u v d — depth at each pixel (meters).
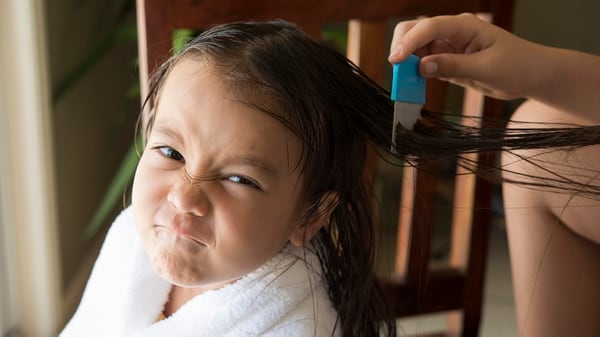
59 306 1.32
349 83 0.60
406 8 0.79
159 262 0.57
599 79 0.64
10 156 1.18
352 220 0.67
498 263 1.49
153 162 0.57
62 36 1.32
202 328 0.63
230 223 0.54
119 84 1.72
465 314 0.94
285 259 0.64
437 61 0.58
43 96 1.17
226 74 0.54
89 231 1.35
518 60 0.62
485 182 0.89
